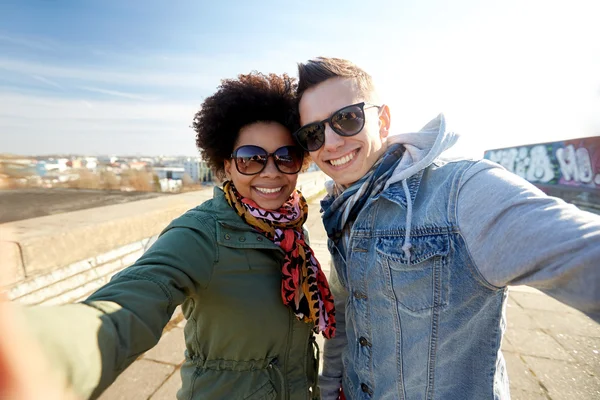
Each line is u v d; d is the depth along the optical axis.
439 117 1.11
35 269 2.24
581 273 0.63
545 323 2.95
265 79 1.36
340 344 1.44
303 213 1.39
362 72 1.15
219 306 1.05
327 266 4.30
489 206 0.81
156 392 2.06
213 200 1.25
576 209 0.71
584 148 9.40
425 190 1.00
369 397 1.12
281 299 1.14
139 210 3.45
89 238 2.67
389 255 0.98
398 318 0.99
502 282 0.80
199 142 1.48
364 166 1.14
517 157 13.50
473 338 0.92
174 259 0.95
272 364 1.14
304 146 1.20
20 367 0.53
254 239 1.12
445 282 0.90
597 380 2.23
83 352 0.64
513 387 2.18
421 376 0.97
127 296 0.81
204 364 1.11
